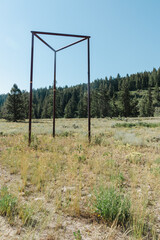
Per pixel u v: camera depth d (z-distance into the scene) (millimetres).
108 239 1854
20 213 2252
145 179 3844
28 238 1828
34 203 2600
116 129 15594
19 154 5773
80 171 4215
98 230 2068
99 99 70812
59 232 1990
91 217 2396
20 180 3729
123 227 2066
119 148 7191
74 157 5453
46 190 3131
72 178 3814
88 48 8664
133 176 3842
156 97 110812
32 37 7871
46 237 1882
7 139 9156
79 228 2104
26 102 59938
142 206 2596
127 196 2770
